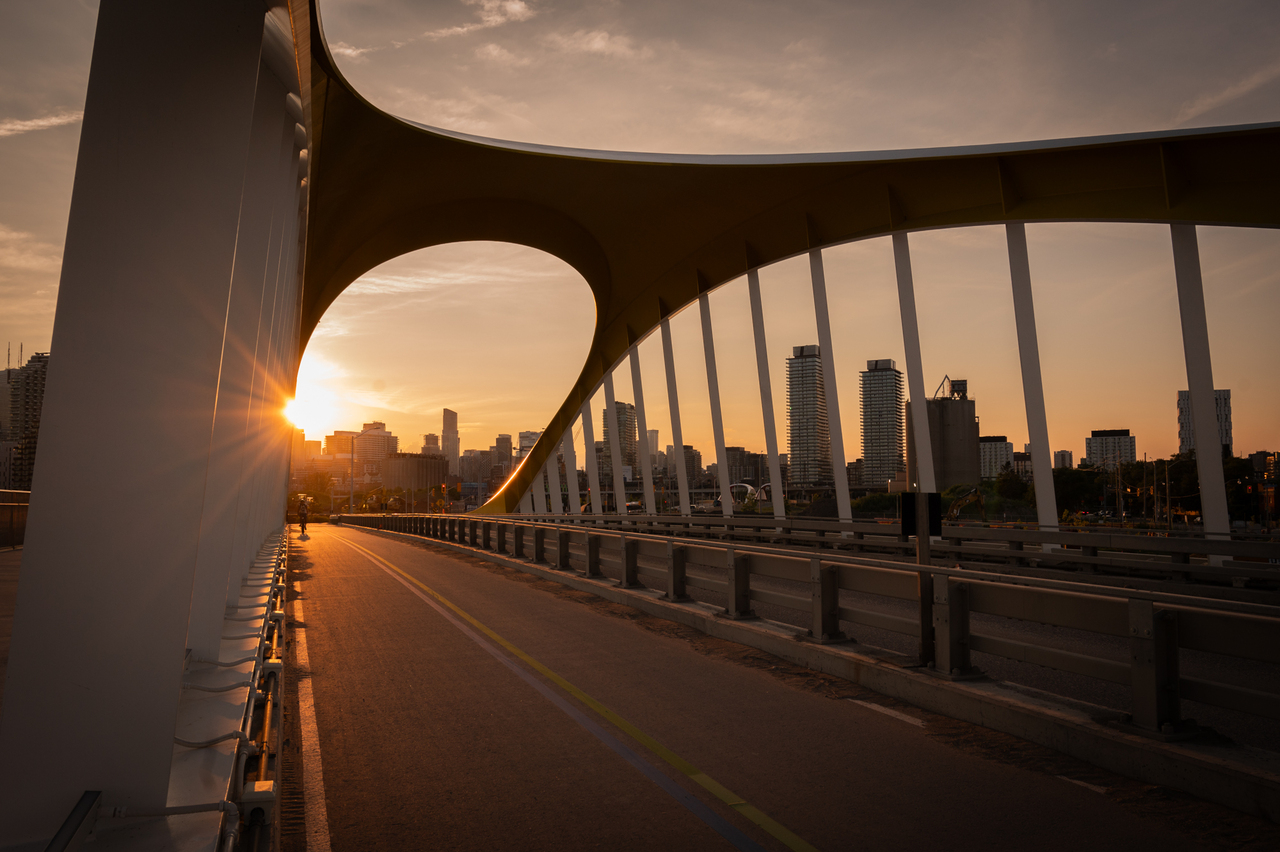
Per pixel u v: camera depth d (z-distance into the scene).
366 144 24.95
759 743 5.42
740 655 8.45
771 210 30.09
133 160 2.67
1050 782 4.59
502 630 10.09
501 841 3.90
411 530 39.41
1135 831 3.90
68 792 2.52
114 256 2.63
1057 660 5.52
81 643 2.55
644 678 7.41
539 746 5.42
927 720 5.95
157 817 2.60
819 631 7.98
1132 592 4.96
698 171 29.14
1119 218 18.72
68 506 2.57
